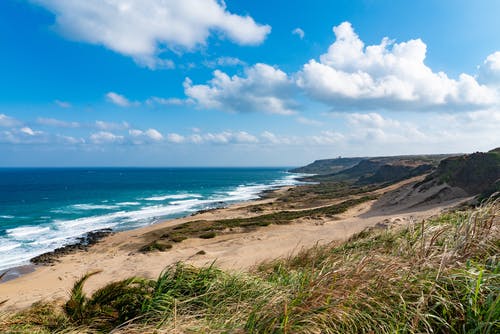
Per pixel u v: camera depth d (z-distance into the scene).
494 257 2.83
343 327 2.41
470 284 2.53
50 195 71.44
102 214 43.91
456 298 2.51
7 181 125.81
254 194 73.75
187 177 167.00
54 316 3.74
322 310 2.49
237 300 3.42
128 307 3.68
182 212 45.66
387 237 5.54
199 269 4.19
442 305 2.49
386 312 2.51
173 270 4.18
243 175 194.62
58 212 45.84
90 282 11.53
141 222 37.53
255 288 3.63
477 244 3.24
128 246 22.73
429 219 6.04
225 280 3.89
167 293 3.68
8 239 28.20
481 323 2.15
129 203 56.97
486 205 4.29
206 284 3.80
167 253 18.22
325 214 32.03
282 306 2.61
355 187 76.19
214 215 38.22
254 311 2.65
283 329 2.33
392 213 29.67
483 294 2.47
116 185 105.94
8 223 36.84
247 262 11.55
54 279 14.21
